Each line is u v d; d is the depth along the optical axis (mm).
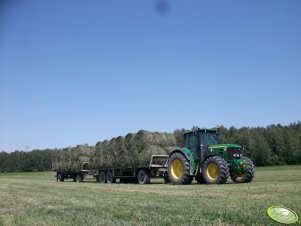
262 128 70875
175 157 19297
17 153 89312
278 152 66062
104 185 19875
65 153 31766
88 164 28969
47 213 8938
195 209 8711
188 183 19109
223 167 17250
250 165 18109
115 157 24078
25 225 7418
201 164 18578
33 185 21391
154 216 7898
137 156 22188
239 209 8461
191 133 19266
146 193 13742
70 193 14516
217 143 19234
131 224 7129
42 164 88062
